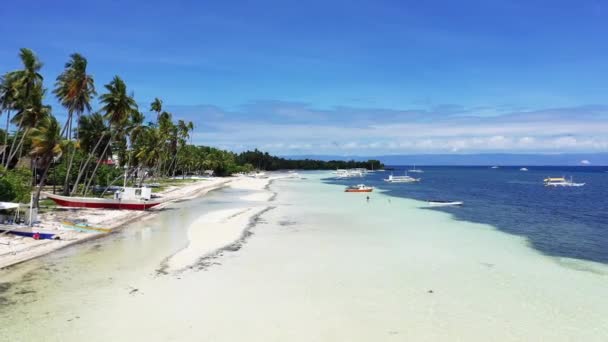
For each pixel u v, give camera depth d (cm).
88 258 2253
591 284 1920
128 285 1802
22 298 1627
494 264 2259
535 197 6906
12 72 4006
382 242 2805
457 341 1324
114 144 6731
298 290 1775
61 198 4147
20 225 2778
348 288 1809
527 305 1642
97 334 1322
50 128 3572
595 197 6919
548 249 2697
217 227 3319
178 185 8619
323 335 1352
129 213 4044
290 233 3091
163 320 1440
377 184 11138
